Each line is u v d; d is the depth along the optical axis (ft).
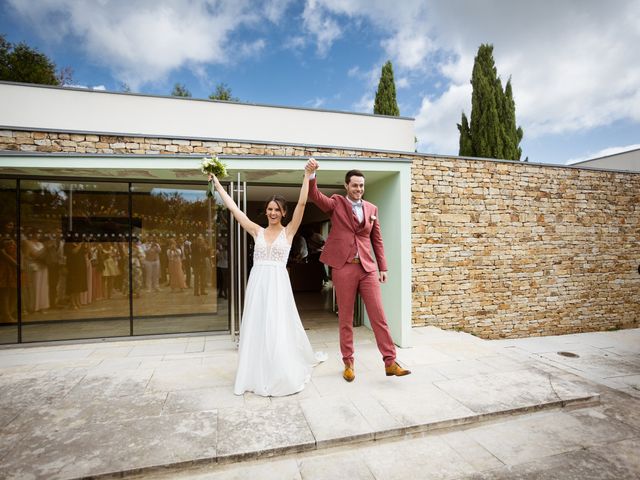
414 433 7.50
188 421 7.66
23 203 15.40
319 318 20.51
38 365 11.68
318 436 7.04
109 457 6.29
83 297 16.02
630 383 14.53
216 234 16.98
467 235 20.63
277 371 8.96
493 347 14.01
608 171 24.20
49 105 19.22
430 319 19.90
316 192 9.66
